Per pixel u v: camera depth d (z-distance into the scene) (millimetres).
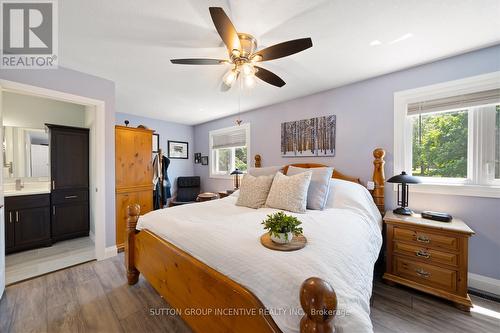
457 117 2051
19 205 2779
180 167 4973
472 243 1910
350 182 2377
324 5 1326
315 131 2932
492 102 1810
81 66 2174
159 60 2047
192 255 1299
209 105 3523
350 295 840
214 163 4785
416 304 1691
